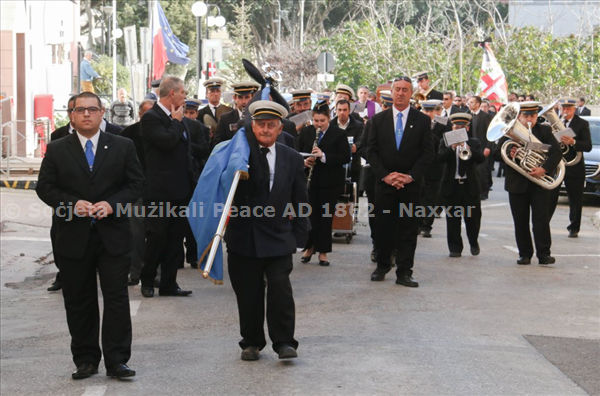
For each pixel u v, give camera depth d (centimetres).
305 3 6550
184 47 3100
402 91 1136
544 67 3450
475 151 1370
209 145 1273
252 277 794
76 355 771
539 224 1317
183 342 879
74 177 751
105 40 6575
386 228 1170
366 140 1217
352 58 4044
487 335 893
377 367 768
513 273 1251
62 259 756
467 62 3516
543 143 1291
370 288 1138
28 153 2548
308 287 1148
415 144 1138
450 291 1118
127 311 758
